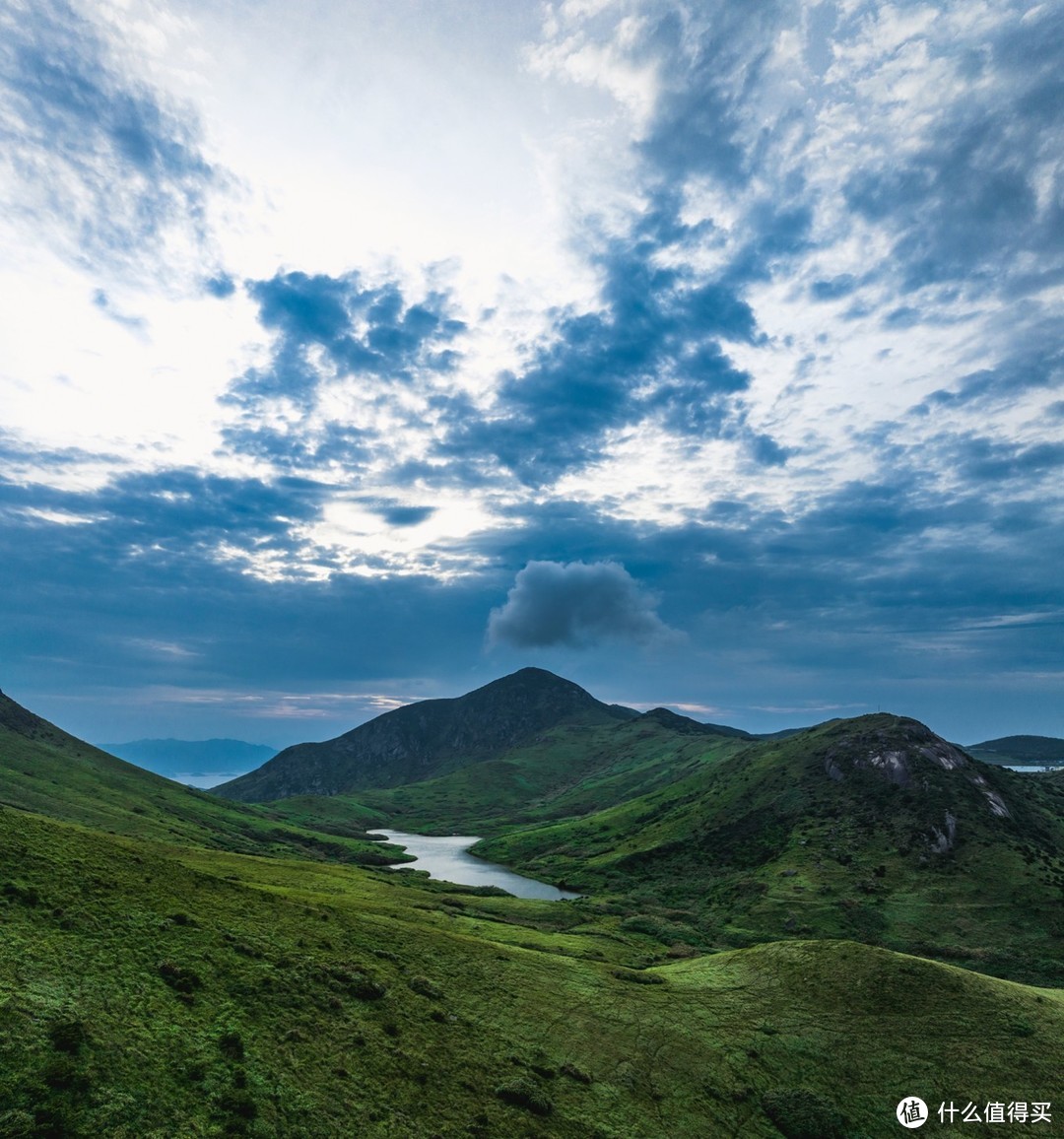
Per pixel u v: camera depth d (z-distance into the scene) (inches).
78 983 1433.3
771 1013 2447.1
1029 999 2625.5
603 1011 2285.9
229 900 2245.3
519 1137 1486.2
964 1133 1877.5
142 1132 1096.8
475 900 5191.9
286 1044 1521.9
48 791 5743.1
